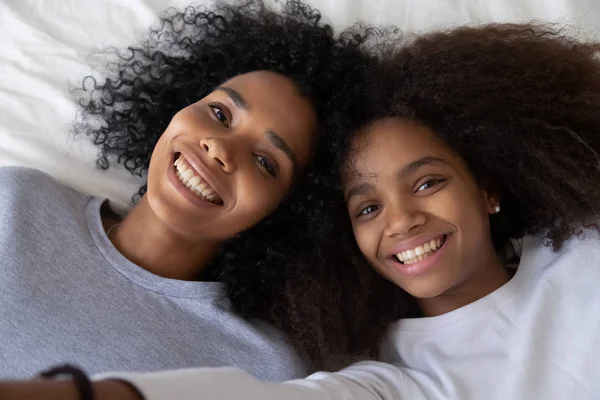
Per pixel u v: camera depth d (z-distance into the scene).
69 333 0.79
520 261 0.89
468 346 0.84
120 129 1.02
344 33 0.99
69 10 1.07
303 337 0.89
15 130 0.99
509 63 0.84
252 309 0.91
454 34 0.89
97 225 0.88
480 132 0.84
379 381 0.80
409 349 0.88
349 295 0.91
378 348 0.94
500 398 0.78
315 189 0.87
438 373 0.82
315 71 0.89
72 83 1.03
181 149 0.81
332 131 0.86
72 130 1.01
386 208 0.80
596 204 0.84
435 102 0.83
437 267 0.80
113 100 1.03
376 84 0.86
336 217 0.89
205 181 0.80
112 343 0.80
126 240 0.89
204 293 0.87
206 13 1.05
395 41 0.95
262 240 0.91
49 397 0.38
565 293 0.83
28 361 0.77
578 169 0.83
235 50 0.99
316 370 0.91
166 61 1.04
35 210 0.85
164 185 0.82
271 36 0.96
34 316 0.79
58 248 0.84
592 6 1.04
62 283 0.82
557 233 0.87
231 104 0.84
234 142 0.81
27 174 0.89
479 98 0.83
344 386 0.73
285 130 0.84
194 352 0.83
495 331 0.83
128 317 0.82
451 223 0.79
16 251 0.81
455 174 0.82
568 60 0.85
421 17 1.05
